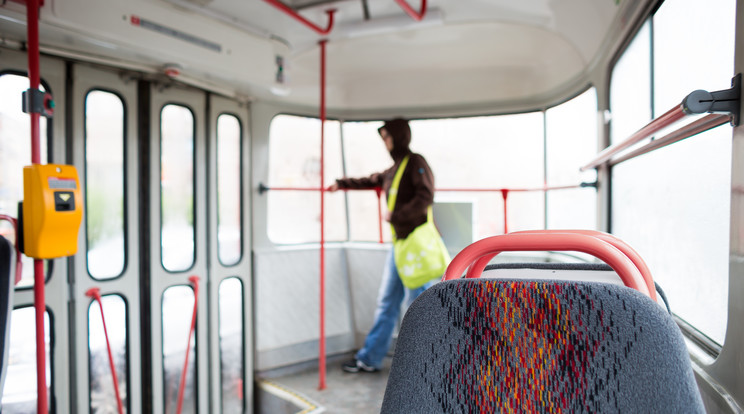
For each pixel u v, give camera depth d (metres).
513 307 0.70
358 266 4.05
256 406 3.56
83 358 2.58
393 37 3.14
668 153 1.70
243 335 3.50
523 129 3.68
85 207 2.58
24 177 1.72
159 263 2.91
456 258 0.87
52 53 2.30
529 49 3.29
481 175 3.85
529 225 3.73
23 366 2.37
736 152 1.02
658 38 1.79
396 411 0.73
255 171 3.60
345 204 4.18
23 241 1.74
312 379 3.57
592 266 0.93
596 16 2.34
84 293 2.59
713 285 1.34
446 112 3.85
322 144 3.23
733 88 1.00
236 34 2.84
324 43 3.16
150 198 2.83
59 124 2.44
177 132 3.02
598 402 0.64
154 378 2.90
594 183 2.71
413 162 3.04
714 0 1.31
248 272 3.52
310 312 3.87
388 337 3.56
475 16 2.82
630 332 0.64
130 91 2.73
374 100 3.99
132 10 2.29
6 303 1.47
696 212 1.46
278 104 3.71
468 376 0.72
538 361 0.68
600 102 2.54
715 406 1.09
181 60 2.54
